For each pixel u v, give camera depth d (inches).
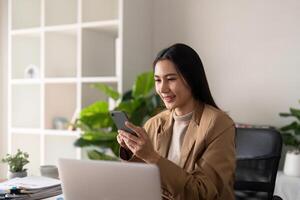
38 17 137.6
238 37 108.0
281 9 102.5
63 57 129.2
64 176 40.2
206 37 112.4
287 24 102.0
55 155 126.0
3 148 138.3
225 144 46.3
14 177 64.6
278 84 103.4
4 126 138.9
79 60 115.3
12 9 129.6
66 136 124.8
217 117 48.1
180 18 116.2
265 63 104.8
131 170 36.1
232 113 109.2
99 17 121.0
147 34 117.6
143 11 115.2
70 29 117.6
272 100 104.2
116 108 98.9
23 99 134.8
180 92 48.4
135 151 42.2
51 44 125.1
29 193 53.0
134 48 111.7
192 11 114.3
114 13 123.1
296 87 101.4
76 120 107.3
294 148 98.0
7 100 139.0
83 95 115.9
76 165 38.9
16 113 132.4
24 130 126.9
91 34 118.5
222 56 110.2
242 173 66.2
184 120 52.2
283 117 102.8
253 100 106.5
